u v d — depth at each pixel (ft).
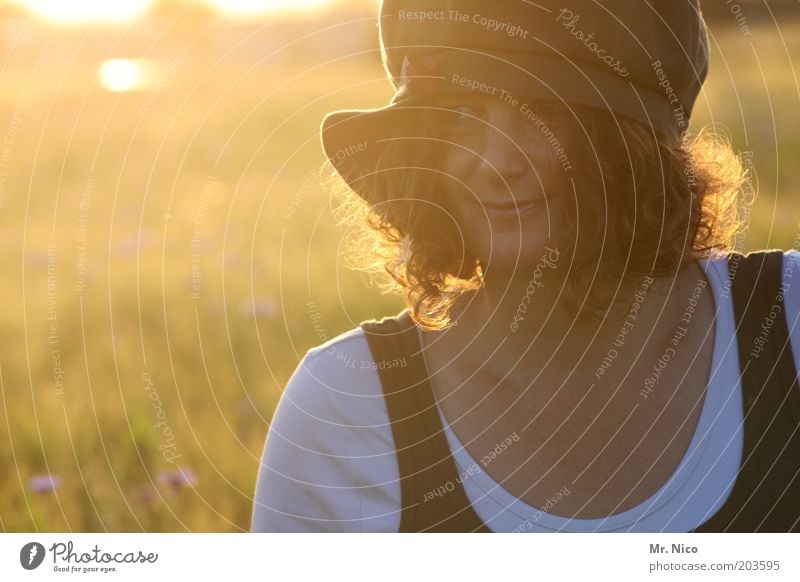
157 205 20.93
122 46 38.50
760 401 3.93
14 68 39.19
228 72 40.29
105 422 9.73
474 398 4.00
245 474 8.91
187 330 12.19
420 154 3.74
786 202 16.97
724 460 3.91
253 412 10.05
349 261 4.65
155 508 8.27
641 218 3.62
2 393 10.30
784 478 3.90
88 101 35.42
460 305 4.05
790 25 44.73
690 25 3.67
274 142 28.30
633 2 3.51
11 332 12.05
